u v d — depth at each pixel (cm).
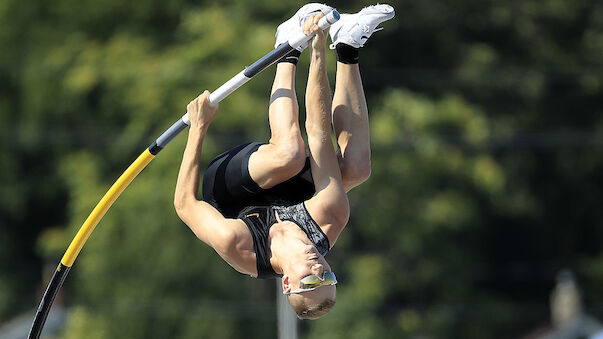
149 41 8062
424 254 8038
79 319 7469
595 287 9062
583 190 9019
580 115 8881
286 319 5475
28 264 9106
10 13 8419
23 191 8725
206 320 7538
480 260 8569
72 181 8019
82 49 8188
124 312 7512
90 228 2330
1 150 8594
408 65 8456
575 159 8800
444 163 7825
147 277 7475
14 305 9012
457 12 8481
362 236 7919
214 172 2242
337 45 2222
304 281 2052
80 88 7838
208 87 7462
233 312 7569
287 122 2139
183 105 7444
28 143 8488
